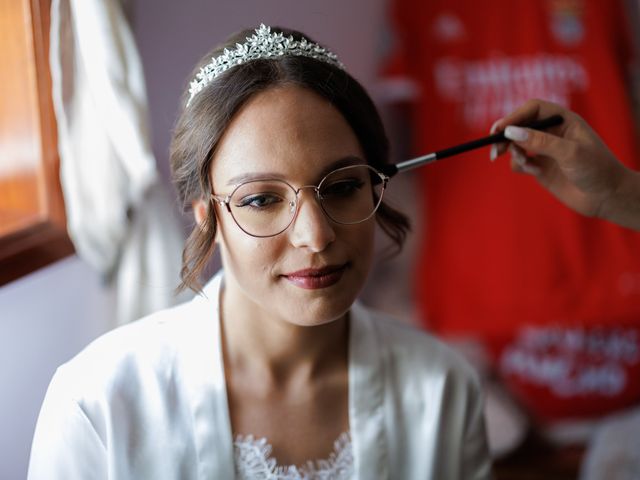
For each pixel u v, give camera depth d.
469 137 2.01
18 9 1.25
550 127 0.93
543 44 1.99
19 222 1.29
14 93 1.29
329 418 0.92
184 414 0.88
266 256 0.78
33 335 1.34
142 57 1.91
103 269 1.41
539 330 1.94
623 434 1.60
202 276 1.15
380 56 2.06
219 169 0.79
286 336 0.87
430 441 0.95
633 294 1.89
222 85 0.78
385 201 0.95
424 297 2.00
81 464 0.85
